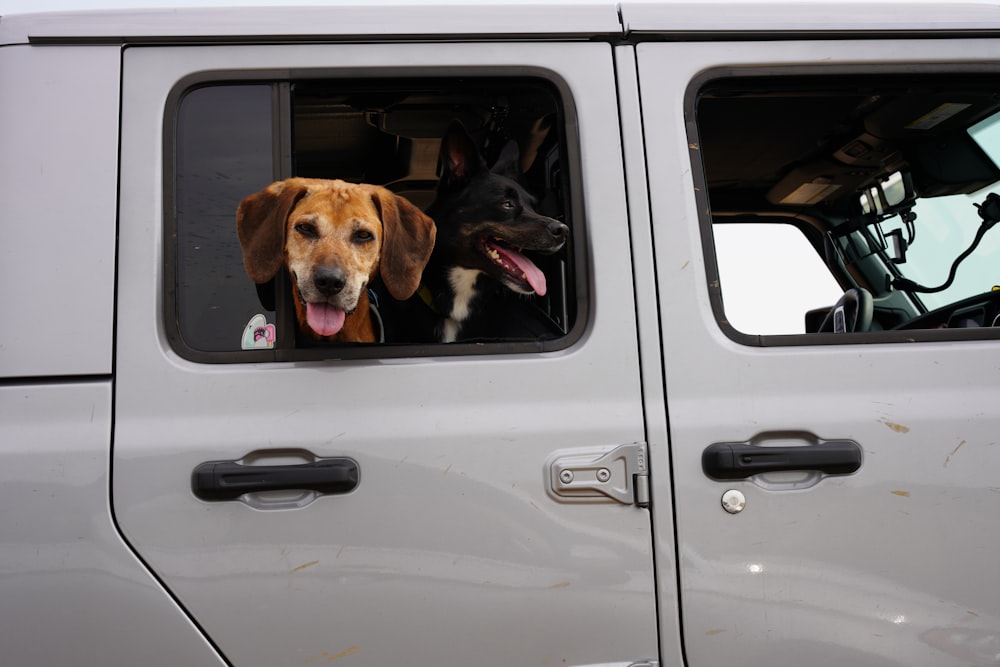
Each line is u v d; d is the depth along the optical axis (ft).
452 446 5.07
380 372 5.16
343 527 4.98
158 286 5.16
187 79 5.41
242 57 5.46
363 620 4.94
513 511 5.06
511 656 4.99
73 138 5.24
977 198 7.76
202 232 5.32
